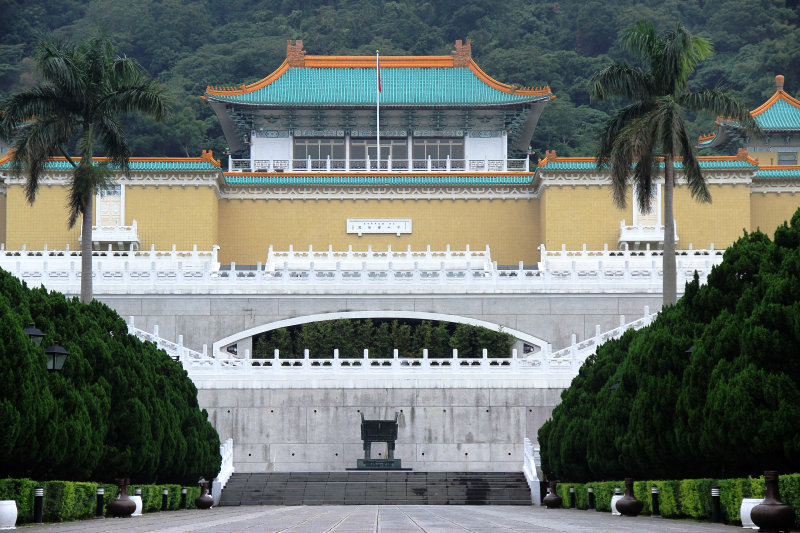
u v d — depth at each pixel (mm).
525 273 75688
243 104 108500
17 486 30844
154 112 57594
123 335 46531
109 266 85375
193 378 61219
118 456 40531
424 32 184250
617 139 54688
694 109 56969
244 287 74750
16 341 32125
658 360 37219
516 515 37781
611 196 94000
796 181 96938
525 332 74938
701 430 32281
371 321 74500
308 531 25906
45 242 93562
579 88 175875
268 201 98750
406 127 112125
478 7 187750
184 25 189500
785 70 162375
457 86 112438
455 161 111875
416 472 57594
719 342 32812
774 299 30938
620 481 40656
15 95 56344
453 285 75312
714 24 188250
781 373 29609
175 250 88750
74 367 38719
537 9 196000
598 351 50562
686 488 33469
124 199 94062
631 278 75375
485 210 99000
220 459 53906
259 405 61219
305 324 74500
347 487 55344
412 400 61344
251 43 182375
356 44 184500
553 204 94188
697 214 94875
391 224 98688
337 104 108938
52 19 195125
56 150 58281
